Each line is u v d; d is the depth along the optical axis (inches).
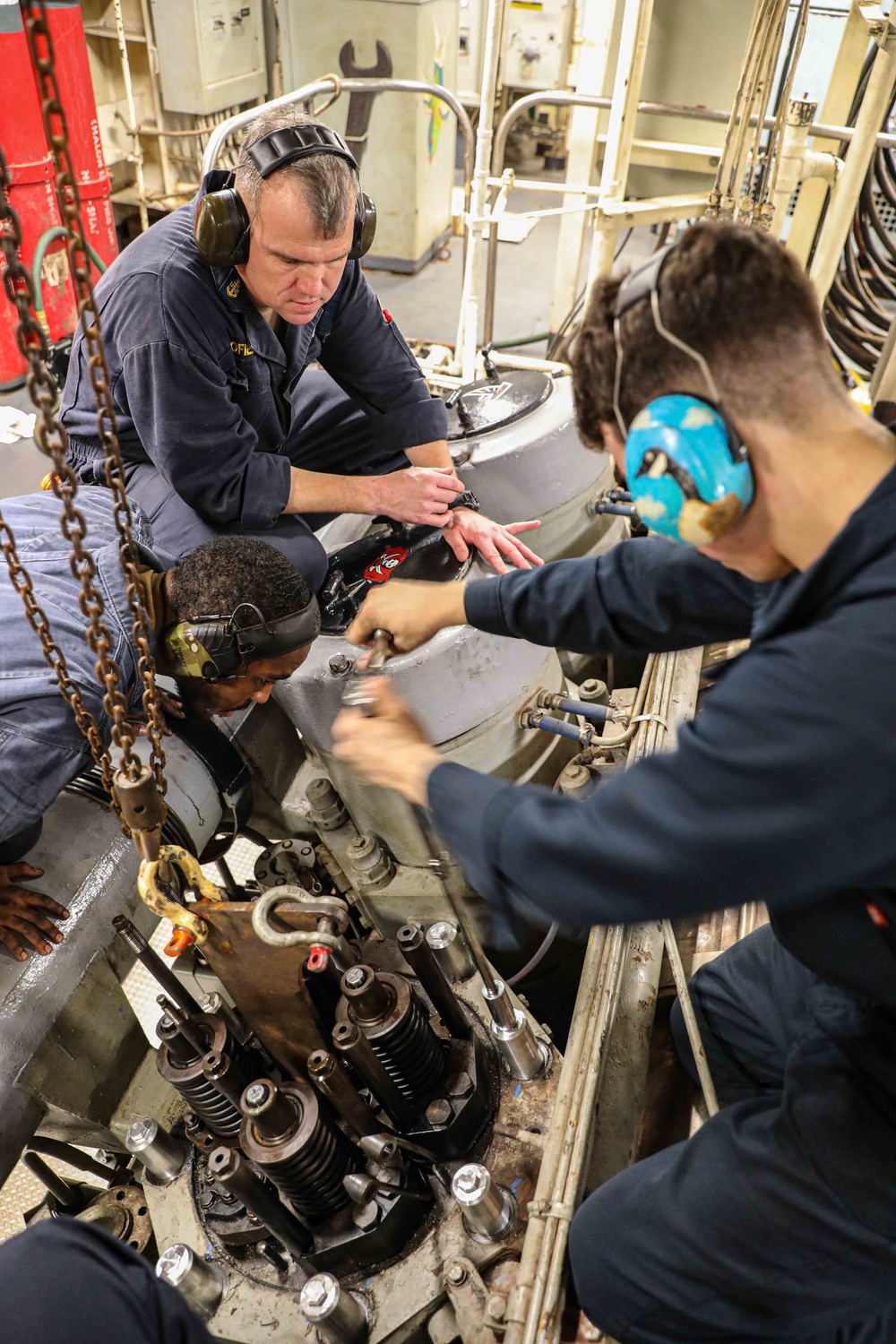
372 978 47.7
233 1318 48.5
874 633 25.6
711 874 27.6
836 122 125.4
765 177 92.2
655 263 27.3
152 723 41.9
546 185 116.3
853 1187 35.2
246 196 55.7
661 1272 39.5
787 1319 39.4
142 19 151.8
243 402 67.2
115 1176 59.2
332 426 79.9
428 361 125.1
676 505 27.2
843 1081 37.1
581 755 65.1
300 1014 48.6
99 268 137.9
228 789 61.5
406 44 157.6
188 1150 55.0
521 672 61.4
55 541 54.8
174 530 66.6
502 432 74.6
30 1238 28.3
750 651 30.4
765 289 25.2
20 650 48.5
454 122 181.2
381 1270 48.2
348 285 67.5
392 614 49.2
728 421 26.5
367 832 64.0
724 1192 37.9
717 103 126.1
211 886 45.7
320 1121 47.5
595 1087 49.3
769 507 28.0
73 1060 53.5
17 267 29.4
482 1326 44.0
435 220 185.2
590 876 29.1
